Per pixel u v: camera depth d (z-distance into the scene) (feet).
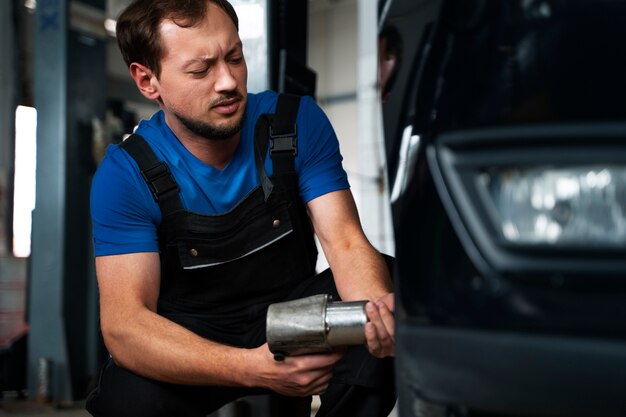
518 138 2.18
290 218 4.06
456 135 2.29
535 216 2.14
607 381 1.97
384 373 3.77
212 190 4.00
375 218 21.74
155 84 3.92
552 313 2.06
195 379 3.59
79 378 14.82
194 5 3.70
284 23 5.20
